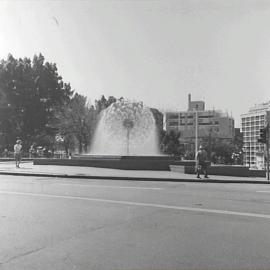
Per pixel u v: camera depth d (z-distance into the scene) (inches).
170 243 305.3
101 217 406.3
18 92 2775.6
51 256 272.4
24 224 370.0
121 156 1242.6
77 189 655.8
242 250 286.0
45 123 2891.2
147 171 1136.2
